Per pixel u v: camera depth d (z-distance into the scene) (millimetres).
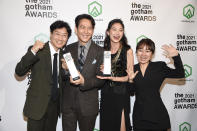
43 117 1815
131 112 2410
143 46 1813
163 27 2395
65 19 2223
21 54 2193
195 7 2430
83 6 2236
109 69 1799
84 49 1856
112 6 2281
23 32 2184
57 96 1823
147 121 1784
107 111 1956
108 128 1960
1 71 2189
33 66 1766
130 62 1995
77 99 1840
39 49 1760
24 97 2250
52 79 1789
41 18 2197
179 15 2410
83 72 1790
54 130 1942
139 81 1810
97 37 2285
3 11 2137
